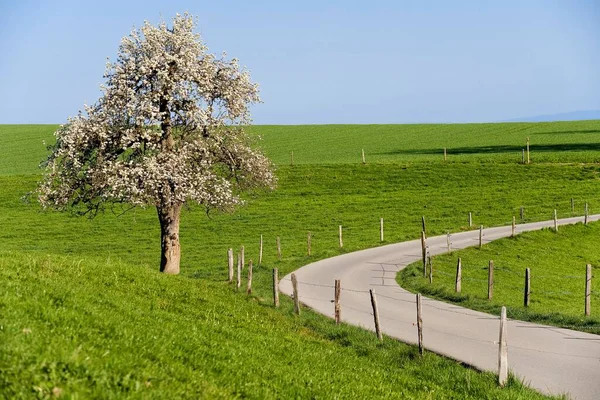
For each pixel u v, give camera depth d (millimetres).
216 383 12664
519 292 39344
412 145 123438
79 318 14203
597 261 52906
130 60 37969
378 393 15742
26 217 73688
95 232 66688
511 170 90625
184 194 36469
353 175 91062
